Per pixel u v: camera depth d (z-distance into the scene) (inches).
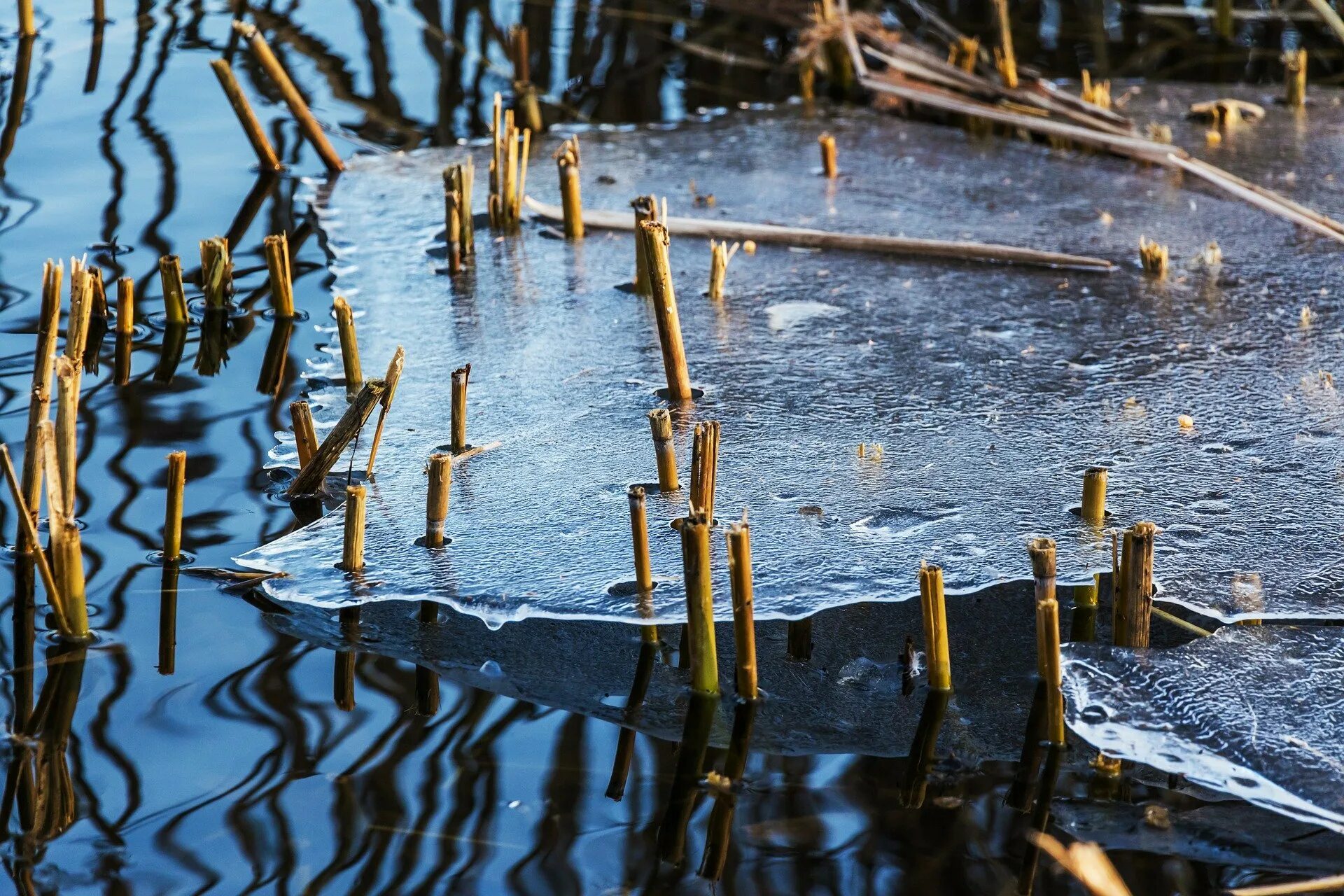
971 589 156.7
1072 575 159.0
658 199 292.0
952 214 283.0
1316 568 160.7
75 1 406.9
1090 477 167.9
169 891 118.6
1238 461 183.9
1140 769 136.6
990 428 194.4
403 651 153.3
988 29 425.1
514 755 137.4
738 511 173.6
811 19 387.5
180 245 267.4
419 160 316.5
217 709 142.1
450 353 222.1
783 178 304.7
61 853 122.4
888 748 140.4
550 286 249.1
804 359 217.5
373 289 249.0
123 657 149.3
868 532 168.6
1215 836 127.6
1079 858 114.5
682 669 151.9
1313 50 401.1
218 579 163.2
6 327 230.4
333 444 176.9
